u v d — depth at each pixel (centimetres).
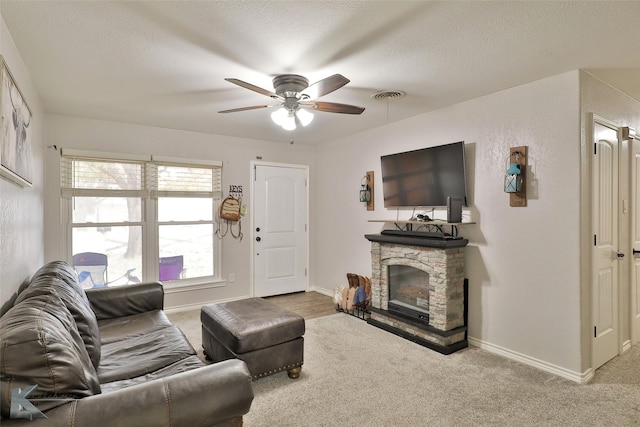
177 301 453
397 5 181
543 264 284
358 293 433
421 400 239
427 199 368
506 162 307
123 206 423
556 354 276
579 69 263
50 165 376
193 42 220
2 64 166
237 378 139
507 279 308
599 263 285
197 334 368
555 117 276
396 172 402
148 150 431
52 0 175
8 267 196
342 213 509
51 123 376
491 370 282
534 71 267
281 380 267
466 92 315
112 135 409
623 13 186
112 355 214
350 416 221
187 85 293
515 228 302
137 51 231
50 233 375
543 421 215
